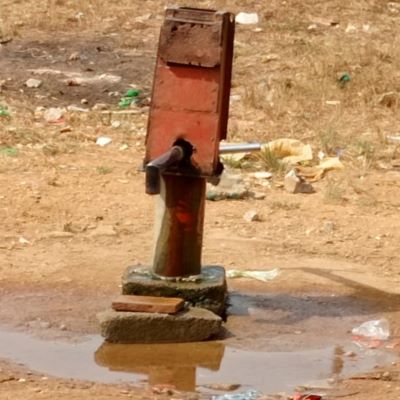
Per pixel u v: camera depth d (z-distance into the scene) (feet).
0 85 62.95
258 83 64.90
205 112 32.89
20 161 50.60
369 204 47.32
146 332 32.60
